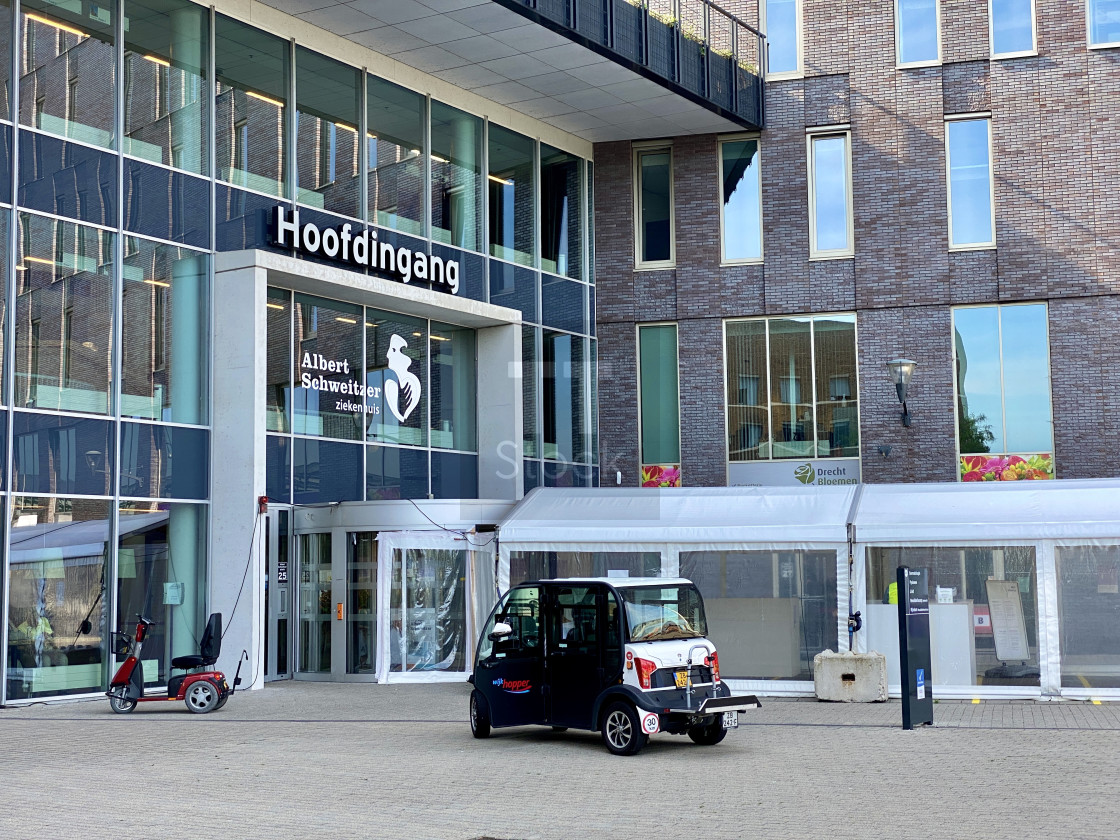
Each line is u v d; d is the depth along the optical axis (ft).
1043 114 84.33
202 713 53.62
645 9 78.38
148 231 61.98
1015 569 58.23
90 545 58.54
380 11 68.69
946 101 85.92
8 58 56.54
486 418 82.94
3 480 55.11
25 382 56.29
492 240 83.05
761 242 89.10
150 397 61.82
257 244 67.10
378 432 74.95
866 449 85.81
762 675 60.39
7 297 55.67
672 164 91.30
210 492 64.28
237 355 64.23
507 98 82.89
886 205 86.58
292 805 32.19
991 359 84.43
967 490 63.16
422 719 51.08
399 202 76.18
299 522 69.51
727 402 88.94
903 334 85.71
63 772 37.78
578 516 64.64
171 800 32.99
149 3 62.80
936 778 35.58
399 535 67.92
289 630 69.46
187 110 64.23
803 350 87.86
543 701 43.19
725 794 33.37
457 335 82.48
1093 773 36.11
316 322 71.15
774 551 60.95
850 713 52.54
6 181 56.03
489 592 70.54
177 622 62.39
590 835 28.14
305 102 70.59
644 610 42.14
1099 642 57.00
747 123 88.02
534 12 69.10
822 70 88.38
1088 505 59.31
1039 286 83.61
